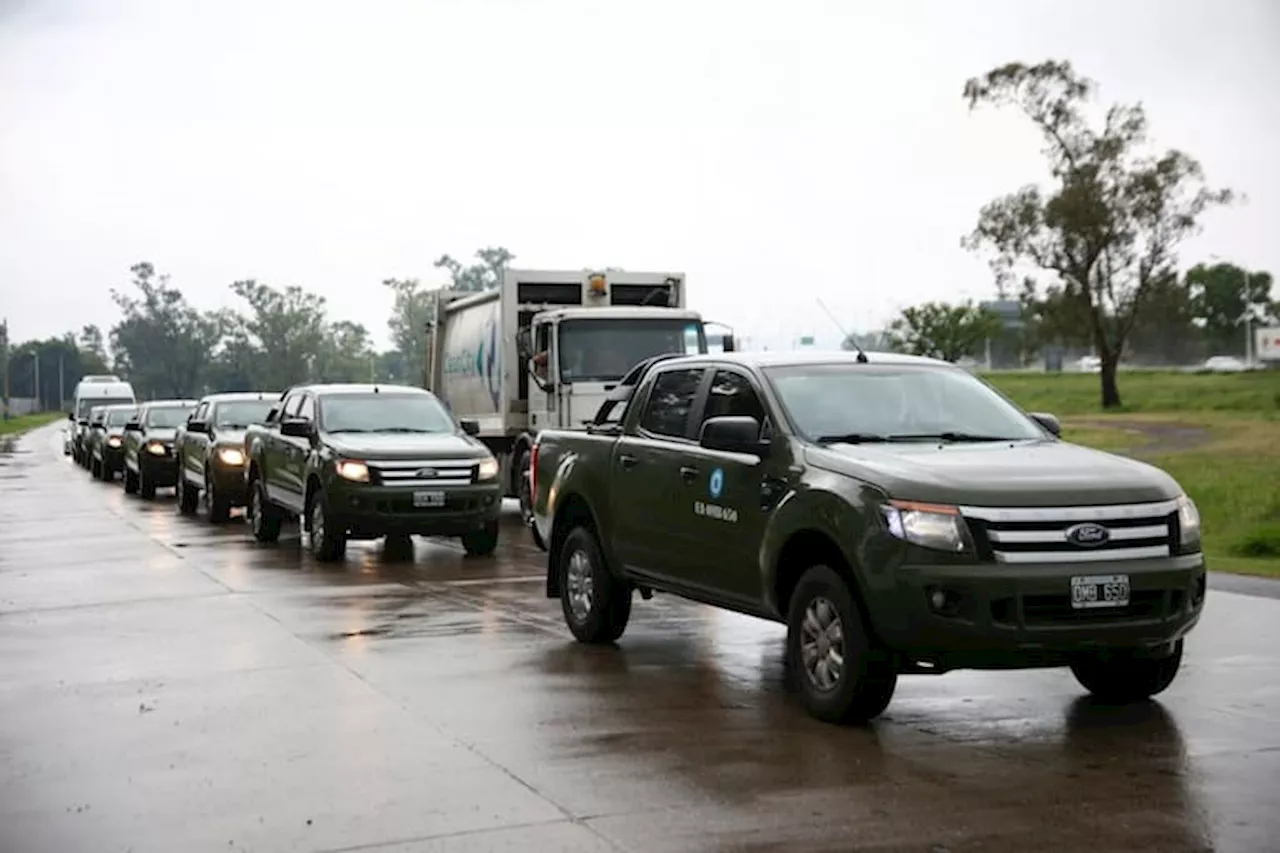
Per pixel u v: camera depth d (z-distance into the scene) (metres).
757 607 8.51
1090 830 5.92
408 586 14.12
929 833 5.89
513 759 7.15
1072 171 59.44
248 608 12.56
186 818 6.20
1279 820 6.05
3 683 9.20
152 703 8.55
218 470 21.66
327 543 16.09
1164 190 59.38
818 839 5.82
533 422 21.86
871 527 7.48
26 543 18.75
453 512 16.19
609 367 21.06
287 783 6.74
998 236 60.31
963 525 7.27
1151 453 34.69
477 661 9.90
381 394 17.80
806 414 8.55
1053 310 60.19
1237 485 24.64
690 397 9.54
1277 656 9.82
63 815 6.27
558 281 22.98
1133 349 128.88
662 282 23.36
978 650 7.23
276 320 146.12
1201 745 7.37
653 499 9.54
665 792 6.54
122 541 19.03
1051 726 7.82
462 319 25.80
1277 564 15.35
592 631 10.47
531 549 17.86
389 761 7.12
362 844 5.81
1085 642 7.28
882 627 7.41
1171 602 7.49
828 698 7.84
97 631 11.32
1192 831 5.89
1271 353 98.12
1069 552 7.32
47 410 179.50
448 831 5.97
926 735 7.63
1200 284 125.88
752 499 8.47
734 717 8.10
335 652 10.28
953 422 8.77
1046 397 65.94
